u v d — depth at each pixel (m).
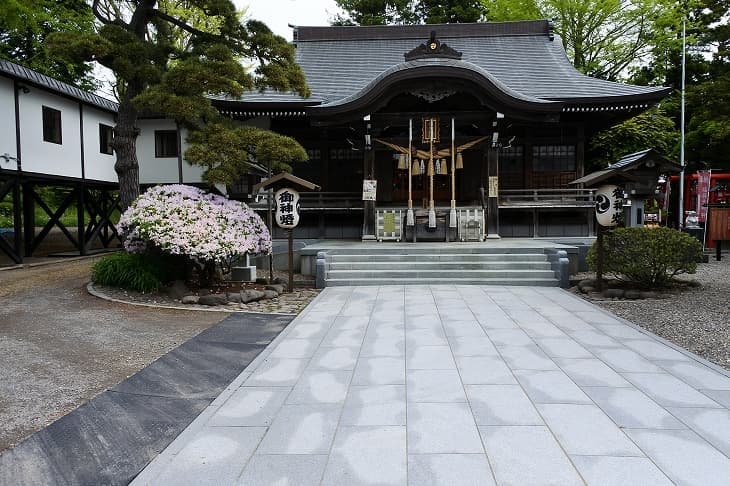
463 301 8.73
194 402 4.33
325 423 3.79
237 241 9.12
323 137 17.59
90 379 4.88
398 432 3.61
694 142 21.53
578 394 4.31
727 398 4.20
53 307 8.14
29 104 14.31
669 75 24.67
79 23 18.45
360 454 3.29
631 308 8.00
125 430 3.77
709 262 14.04
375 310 8.04
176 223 8.83
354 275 11.00
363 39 22.25
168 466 3.20
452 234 14.23
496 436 3.52
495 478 2.97
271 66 10.71
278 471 3.10
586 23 23.53
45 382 4.79
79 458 3.35
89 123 17.16
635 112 16.25
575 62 24.66
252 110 15.90
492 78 13.59
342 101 14.62
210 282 9.88
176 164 18.89
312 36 22.36
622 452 3.28
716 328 6.51
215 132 10.33
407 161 14.41
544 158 17.45
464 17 27.41
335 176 17.88
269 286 10.06
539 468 3.08
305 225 17.33
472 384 4.59
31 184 16.80
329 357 5.50
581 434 3.54
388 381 4.70
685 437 3.48
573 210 16.58
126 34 10.06
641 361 5.25
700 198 16.77
